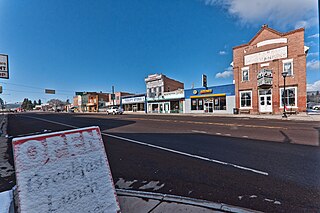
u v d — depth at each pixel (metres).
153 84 39.91
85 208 2.09
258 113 24.31
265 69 23.34
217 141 7.56
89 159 2.34
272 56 23.61
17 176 1.85
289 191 3.31
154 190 3.51
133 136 9.33
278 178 3.87
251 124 12.95
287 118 17.41
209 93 29.45
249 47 25.50
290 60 22.38
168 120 18.06
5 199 3.01
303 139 7.57
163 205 2.87
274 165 4.63
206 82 30.23
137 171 4.54
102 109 64.50
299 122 14.06
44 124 17.69
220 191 3.38
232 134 9.06
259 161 4.96
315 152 5.68
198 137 8.54
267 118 18.30
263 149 6.14
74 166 2.20
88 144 2.41
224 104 28.00
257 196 3.16
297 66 21.92
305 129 10.21
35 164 1.97
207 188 3.52
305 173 4.09
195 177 4.06
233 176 4.04
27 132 12.05
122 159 5.52
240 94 26.31
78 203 2.07
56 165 2.09
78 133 2.38
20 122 21.36
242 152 5.87
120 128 12.75
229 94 27.38
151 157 5.64
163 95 36.34
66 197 2.02
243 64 26.02
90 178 2.26
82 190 2.15
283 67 22.88
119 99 51.19
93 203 2.16
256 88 24.64
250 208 2.80
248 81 25.45
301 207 2.80
